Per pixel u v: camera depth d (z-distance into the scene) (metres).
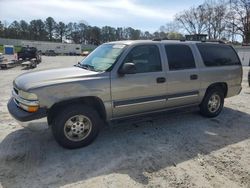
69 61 34.50
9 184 3.26
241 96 8.98
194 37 7.16
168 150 4.30
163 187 3.25
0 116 5.94
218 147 4.48
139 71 4.62
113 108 4.40
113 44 4.98
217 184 3.35
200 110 5.96
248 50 34.56
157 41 4.97
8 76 14.27
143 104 4.71
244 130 5.36
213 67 5.80
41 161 3.84
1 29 105.75
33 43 77.50
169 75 4.96
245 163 3.92
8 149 4.20
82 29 113.94
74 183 3.30
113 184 3.29
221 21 59.50
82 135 4.25
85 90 4.09
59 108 4.11
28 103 3.82
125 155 4.08
